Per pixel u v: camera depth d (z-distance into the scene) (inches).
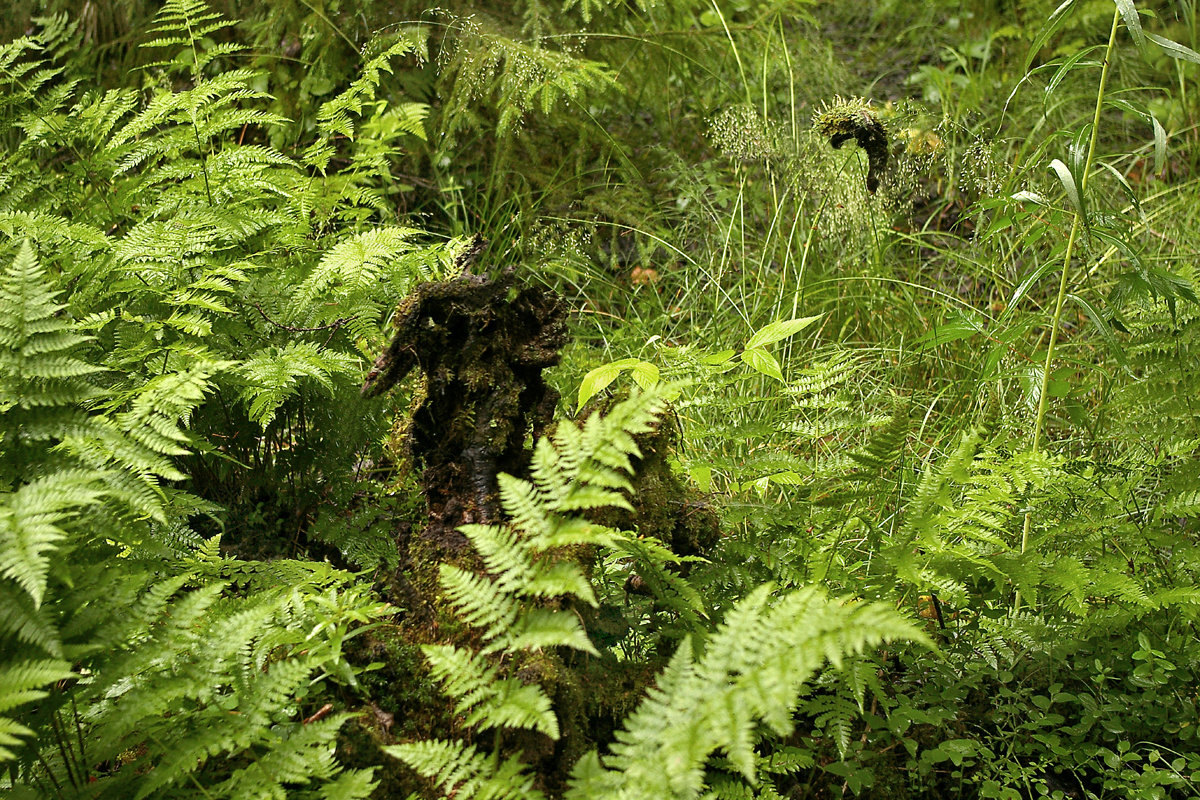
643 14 212.2
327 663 80.0
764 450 112.0
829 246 184.4
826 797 90.6
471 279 89.2
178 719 74.7
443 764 67.4
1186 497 104.6
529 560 68.4
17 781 72.4
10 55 133.4
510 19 199.3
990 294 179.9
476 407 88.3
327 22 185.0
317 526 111.7
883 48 276.1
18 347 76.5
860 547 115.0
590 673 85.7
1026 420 143.7
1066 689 102.1
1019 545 116.9
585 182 205.3
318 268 112.0
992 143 167.2
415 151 198.7
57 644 64.2
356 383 114.1
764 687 59.2
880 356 164.2
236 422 116.3
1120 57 237.6
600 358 152.9
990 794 87.6
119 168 128.3
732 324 164.9
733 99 208.1
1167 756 95.4
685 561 95.7
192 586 92.1
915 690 97.5
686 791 63.1
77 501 67.2
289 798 74.4
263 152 130.2
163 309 113.1
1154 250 183.6
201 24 195.9
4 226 113.3
